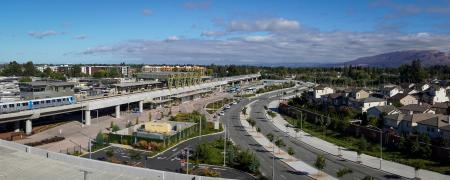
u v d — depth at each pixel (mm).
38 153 41469
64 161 38906
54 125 75125
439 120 60062
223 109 107250
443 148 50656
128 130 68625
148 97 104188
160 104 111188
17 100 72250
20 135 65125
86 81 148375
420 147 53250
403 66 198125
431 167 48469
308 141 65562
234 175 45250
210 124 77938
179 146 60031
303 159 53375
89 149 54812
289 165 50156
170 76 135500
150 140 60031
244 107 110375
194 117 83938
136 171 34688
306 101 102938
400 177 45125
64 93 81812
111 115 91938
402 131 64625
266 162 51688
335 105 95375
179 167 48062
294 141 65750
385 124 68812
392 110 74312
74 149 56656
